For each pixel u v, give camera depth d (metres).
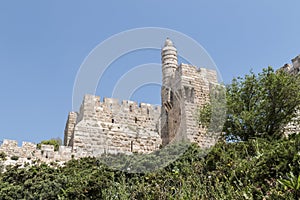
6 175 10.51
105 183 9.01
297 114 14.05
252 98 13.16
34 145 17.73
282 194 5.71
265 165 6.98
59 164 14.98
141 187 8.14
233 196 6.55
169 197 7.39
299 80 13.91
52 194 9.44
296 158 6.54
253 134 12.24
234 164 7.75
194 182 7.60
